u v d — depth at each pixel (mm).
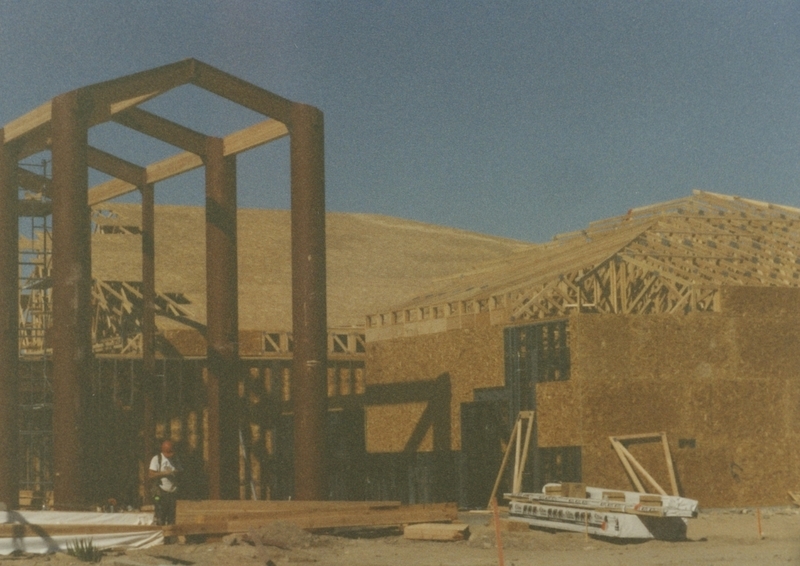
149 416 35188
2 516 18312
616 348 29344
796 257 33594
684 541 20547
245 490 39625
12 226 31906
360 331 44062
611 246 34188
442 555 17453
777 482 30484
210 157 33312
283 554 17109
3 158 31625
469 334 33594
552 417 29438
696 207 36781
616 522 20359
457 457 34125
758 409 30609
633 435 28781
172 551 17391
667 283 31547
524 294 32562
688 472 29516
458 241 96750
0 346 31469
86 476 26047
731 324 30641
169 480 19000
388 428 37094
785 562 15898
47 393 38344
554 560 16828
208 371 33156
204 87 28781
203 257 66312
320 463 28625
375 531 21156
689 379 29938
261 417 40500
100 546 17875
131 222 65188
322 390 28922
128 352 42000
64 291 26375
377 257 84562
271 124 31484
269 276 68062
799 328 31375
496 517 15219
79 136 26922
